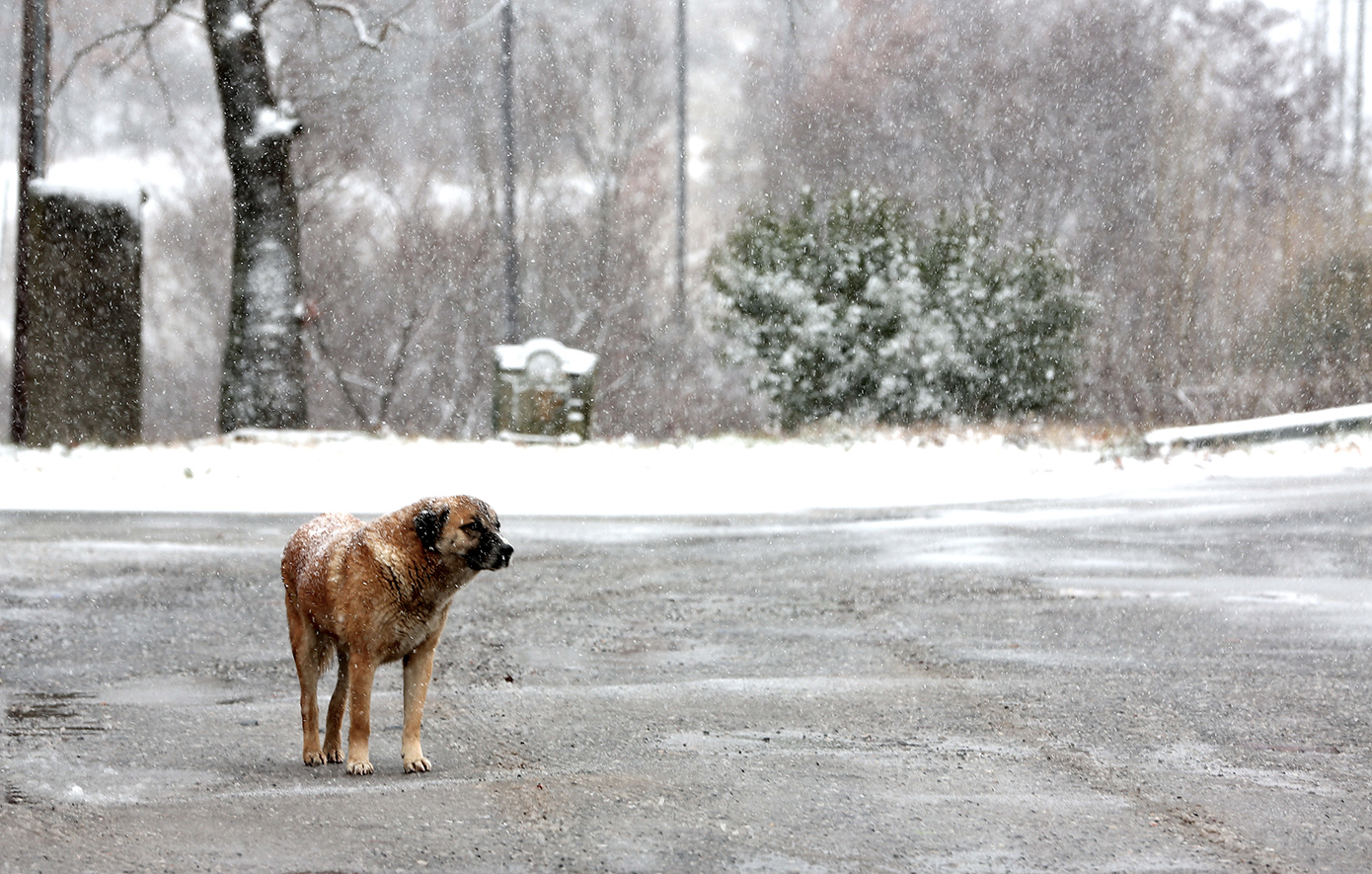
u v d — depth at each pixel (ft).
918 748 23.49
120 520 51.88
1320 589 40.73
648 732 24.61
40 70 83.10
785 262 92.53
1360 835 18.70
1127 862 17.37
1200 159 134.31
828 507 59.67
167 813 19.07
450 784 20.85
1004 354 90.58
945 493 63.62
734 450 73.05
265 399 87.25
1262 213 134.92
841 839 18.12
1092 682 29.01
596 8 179.32
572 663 30.96
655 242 170.81
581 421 83.92
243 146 87.51
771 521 55.11
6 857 16.97
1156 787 21.07
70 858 16.97
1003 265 92.38
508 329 112.27
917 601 38.88
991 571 43.93
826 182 172.35
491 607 37.58
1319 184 131.64
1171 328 120.47
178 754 22.95
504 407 83.20
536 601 38.45
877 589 40.86
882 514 57.52
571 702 27.04
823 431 84.33
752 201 166.81
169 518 52.60
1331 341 109.29
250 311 87.76
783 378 91.30
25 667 29.76
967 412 90.74
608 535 50.96
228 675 29.37
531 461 67.36
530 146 167.94
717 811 19.43
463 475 63.82
